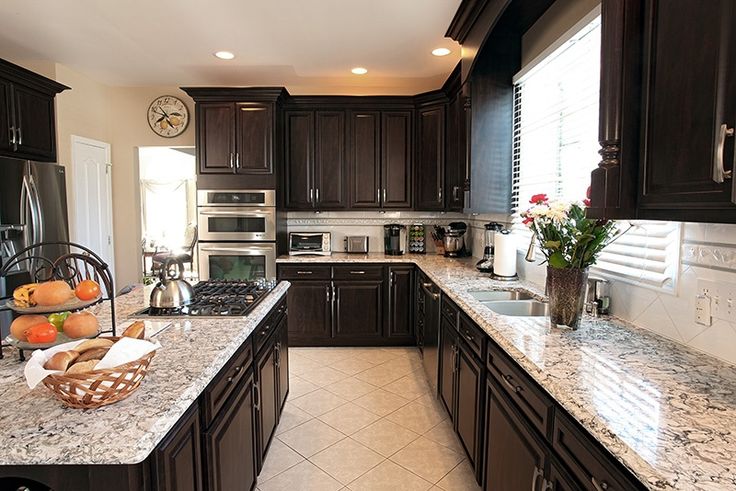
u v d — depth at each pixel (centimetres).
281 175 450
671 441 95
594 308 201
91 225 452
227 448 160
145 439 97
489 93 316
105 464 96
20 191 332
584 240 172
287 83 471
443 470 235
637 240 184
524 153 306
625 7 123
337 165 453
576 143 235
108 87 480
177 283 213
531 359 145
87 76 445
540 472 137
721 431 99
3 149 327
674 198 110
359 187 454
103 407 109
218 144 428
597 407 111
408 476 230
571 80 240
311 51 372
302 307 438
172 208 944
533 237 207
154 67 416
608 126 127
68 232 388
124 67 417
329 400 318
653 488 82
